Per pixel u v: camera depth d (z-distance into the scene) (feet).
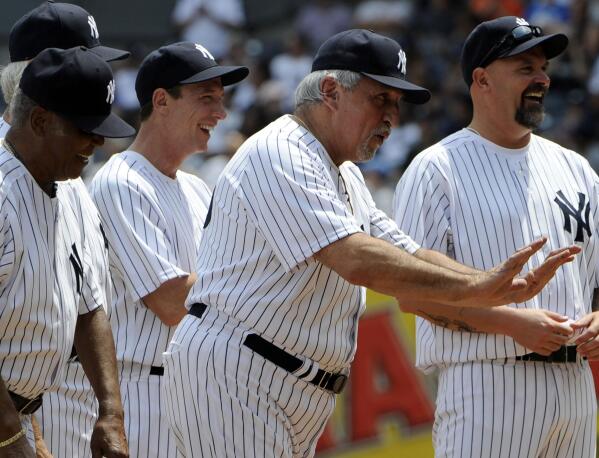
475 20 156.25
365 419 86.02
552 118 136.87
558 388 54.70
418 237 55.62
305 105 49.08
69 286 48.49
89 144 45.85
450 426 55.57
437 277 44.93
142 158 60.90
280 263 47.73
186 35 156.25
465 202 55.62
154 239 59.16
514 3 155.53
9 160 45.68
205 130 61.31
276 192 47.09
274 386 48.03
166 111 60.64
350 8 164.66
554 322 52.60
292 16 166.81
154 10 148.25
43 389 48.19
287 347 48.03
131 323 59.62
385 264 45.44
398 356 85.97
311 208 46.80
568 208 56.54
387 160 134.31
